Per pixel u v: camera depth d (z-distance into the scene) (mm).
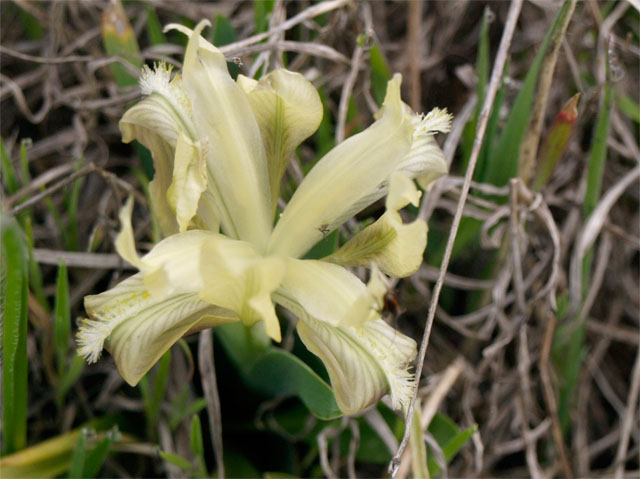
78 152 268
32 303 232
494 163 252
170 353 229
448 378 236
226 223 186
